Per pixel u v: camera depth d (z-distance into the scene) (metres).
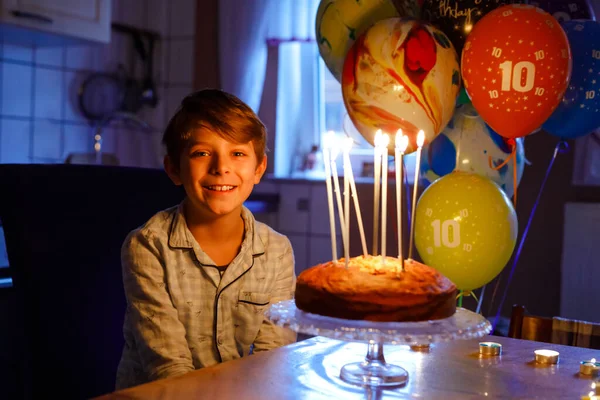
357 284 0.83
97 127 3.28
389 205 2.65
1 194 1.22
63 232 1.25
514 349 1.00
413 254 2.65
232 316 1.15
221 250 1.16
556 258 2.49
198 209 1.13
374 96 1.46
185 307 1.11
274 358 0.92
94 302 1.26
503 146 1.64
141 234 1.11
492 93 1.41
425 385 0.81
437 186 1.53
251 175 1.11
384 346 1.00
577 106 1.54
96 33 2.84
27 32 2.62
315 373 0.85
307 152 3.47
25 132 2.95
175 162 1.12
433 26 1.50
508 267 2.54
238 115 1.09
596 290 2.42
